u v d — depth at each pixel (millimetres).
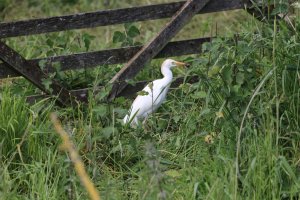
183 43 16766
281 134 13789
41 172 13344
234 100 13883
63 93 16188
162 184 12227
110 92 16312
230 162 13055
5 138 14109
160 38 16469
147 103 15477
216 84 14367
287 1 15711
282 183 12891
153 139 14906
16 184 13609
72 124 15445
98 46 20234
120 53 16531
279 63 14180
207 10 16594
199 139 14367
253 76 14422
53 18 15961
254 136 13422
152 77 17344
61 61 16312
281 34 14734
